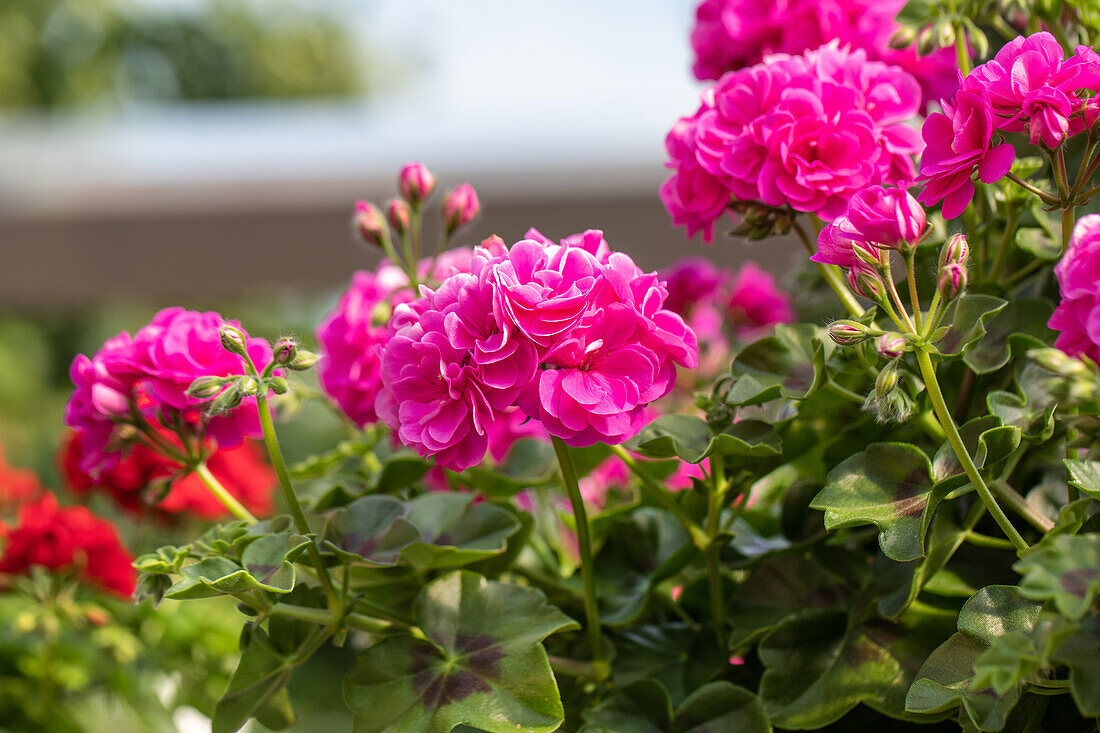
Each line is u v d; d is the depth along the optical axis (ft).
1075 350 1.65
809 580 1.92
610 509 2.10
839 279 1.95
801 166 1.86
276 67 29.17
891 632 1.82
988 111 1.67
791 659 1.82
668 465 2.17
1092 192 1.70
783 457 2.01
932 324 1.67
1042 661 1.50
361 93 31.14
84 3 23.49
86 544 2.44
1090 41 2.03
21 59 22.16
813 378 1.86
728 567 2.00
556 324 1.67
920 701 1.63
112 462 1.99
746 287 2.91
